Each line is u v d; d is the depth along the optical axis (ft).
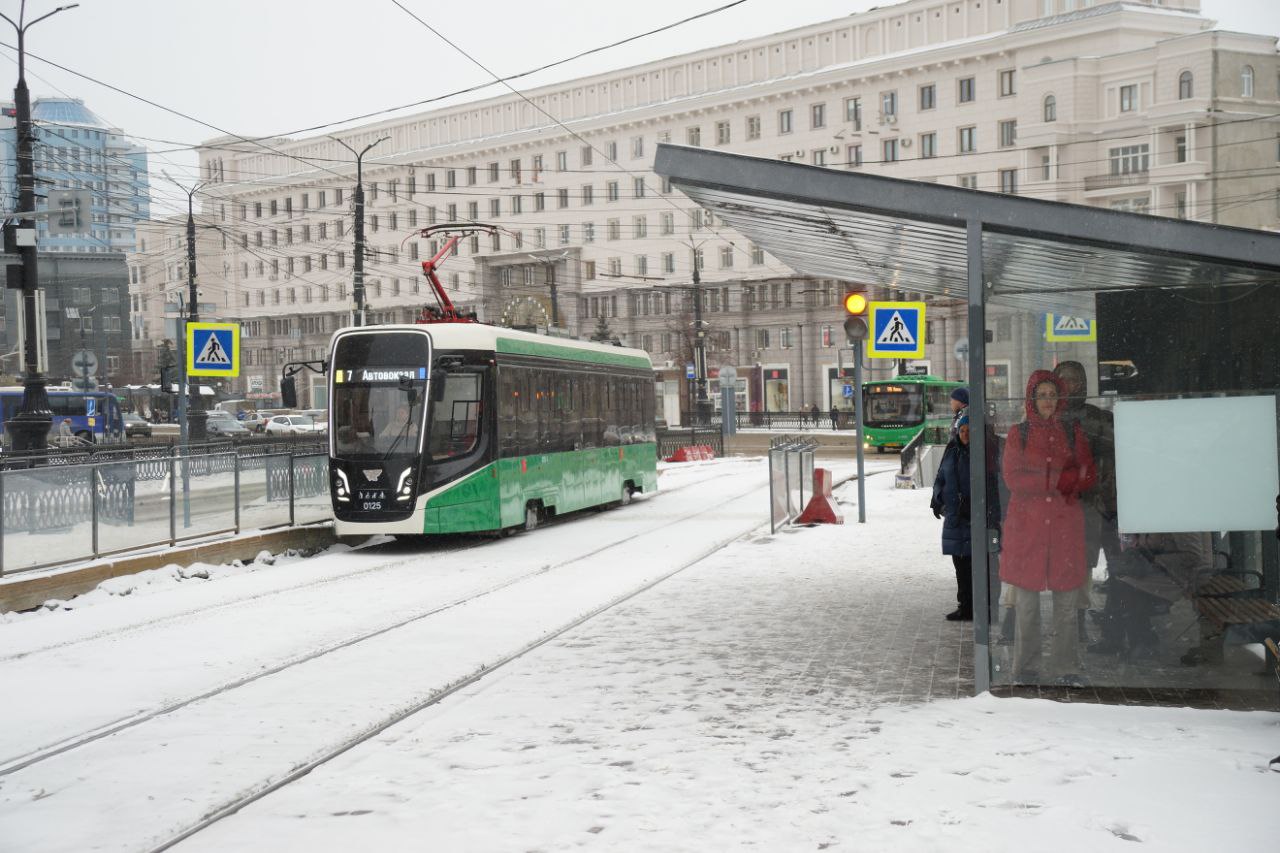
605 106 263.90
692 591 42.19
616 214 262.26
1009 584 26.32
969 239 26.07
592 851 16.80
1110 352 31.37
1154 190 190.90
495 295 277.64
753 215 34.04
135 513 48.52
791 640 32.78
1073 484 26.12
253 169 316.40
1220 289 30.35
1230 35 186.19
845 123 231.09
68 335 270.87
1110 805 18.12
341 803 19.43
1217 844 16.47
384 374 58.23
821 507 64.49
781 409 247.29
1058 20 203.82
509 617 37.99
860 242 36.96
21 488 42.42
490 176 277.85
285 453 59.77
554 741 22.86
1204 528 25.73
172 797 20.16
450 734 23.61
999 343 42.42
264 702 27.02
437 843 17.34
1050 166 201.05
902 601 38.81
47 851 17.75
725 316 252.01
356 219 99.66
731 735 22.97
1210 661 25.70
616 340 82.12
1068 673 26.18
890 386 156.35
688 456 143.43
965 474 34.63
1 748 23.72
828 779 19.92
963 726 23.18
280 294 311.68
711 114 247.70
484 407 59.52
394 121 292.20
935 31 222.48
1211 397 25.63
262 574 50.93
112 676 30.37
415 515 57.16
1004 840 16.81
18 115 70.13
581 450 72.49
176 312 151.94
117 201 140.46
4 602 40.45
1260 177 189.06
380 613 39.50
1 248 141.90
